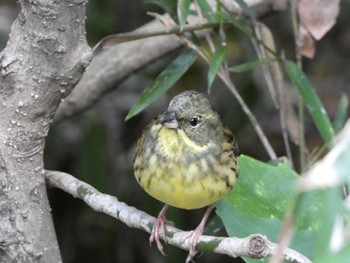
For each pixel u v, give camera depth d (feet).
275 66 38.34
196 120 29.07
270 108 50.60
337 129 35.63
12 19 47.88
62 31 25.86
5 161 28.43
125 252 50.24
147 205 46.93
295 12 37.17
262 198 30.35
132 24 50.11
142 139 29.91
